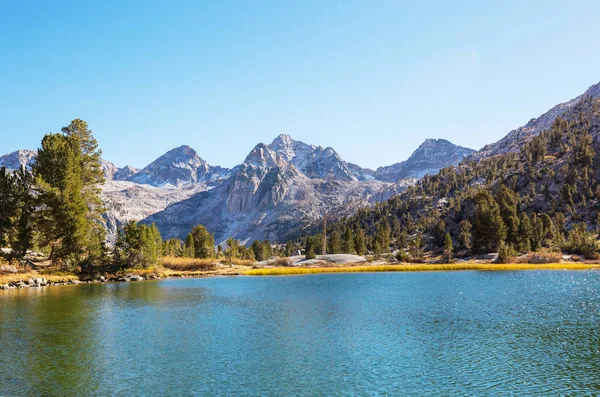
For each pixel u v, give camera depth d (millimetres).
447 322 39969
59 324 40594
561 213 184125
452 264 129250
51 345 32500
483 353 29531
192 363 27938
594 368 26156
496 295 58281
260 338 34656
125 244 108000
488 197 174500
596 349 30078
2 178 88375
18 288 75062
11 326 39656
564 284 70812
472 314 43906
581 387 23141
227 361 28391
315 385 23844
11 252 89188
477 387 23344
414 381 24344
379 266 130750
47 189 88688
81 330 37969
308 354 29812
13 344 32812
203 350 31016
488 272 103812
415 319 41750
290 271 119938
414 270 119562
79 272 93188
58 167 95312
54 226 89750
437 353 29688
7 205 89000
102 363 28016
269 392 22859
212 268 130375
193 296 63125
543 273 96312
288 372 26047
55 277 85500
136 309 49750
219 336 35438
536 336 33906
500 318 41469
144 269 109125
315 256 159750
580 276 86062
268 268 134750
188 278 104625
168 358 29047
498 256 131625
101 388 23562
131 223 108562
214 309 49750
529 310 45688
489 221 148000
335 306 51156
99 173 112125
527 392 22547
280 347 31750
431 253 183250
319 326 39125
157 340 34031
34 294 65375
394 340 33406
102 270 96875
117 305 53125
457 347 31094
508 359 28125
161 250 139625
